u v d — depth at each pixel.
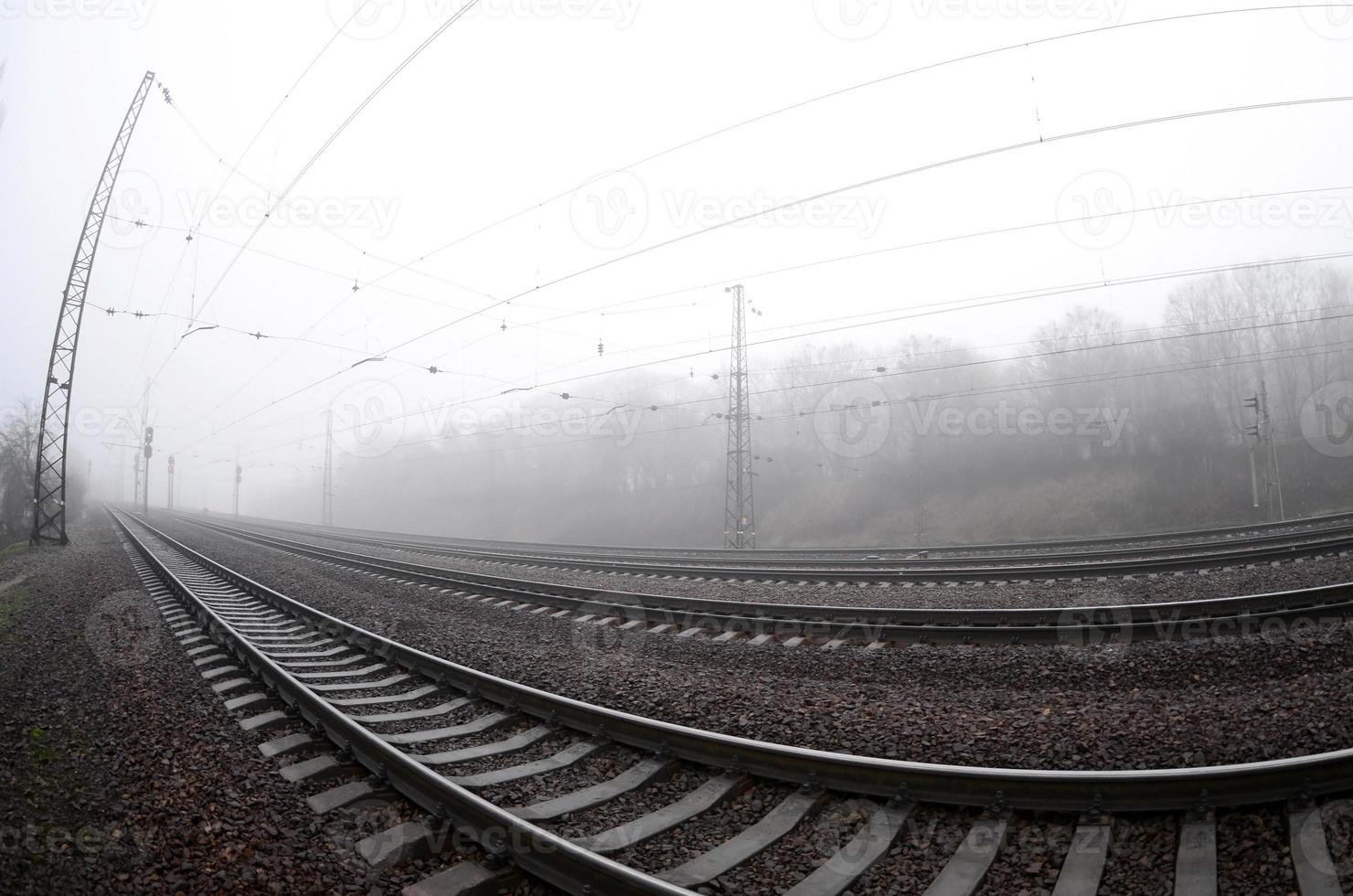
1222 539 22.17
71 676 9.23
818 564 19.47
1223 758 5.25
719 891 4.24
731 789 5.47
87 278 31.77
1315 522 23.59
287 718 7.24
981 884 4.20
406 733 6.96
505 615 13.45
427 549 31.98
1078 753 5.59
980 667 8.30
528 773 5.98
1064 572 14.20
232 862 4.50
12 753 6.42
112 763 6.16
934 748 5.92
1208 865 4.06
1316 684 6.53
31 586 19.08
